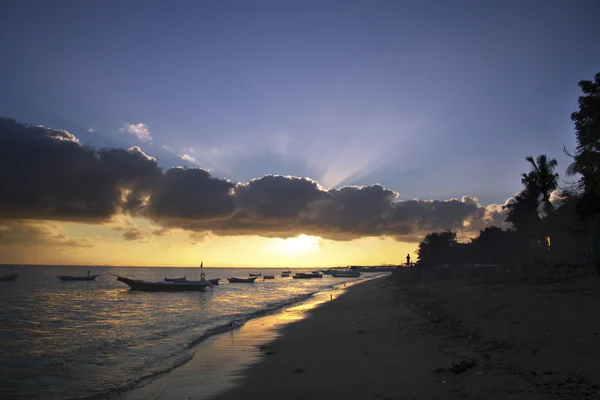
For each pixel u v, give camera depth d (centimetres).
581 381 840
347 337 1803
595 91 2386
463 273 4831
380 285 6781
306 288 8419
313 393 974
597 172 2372
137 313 3469
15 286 9144
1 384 1207
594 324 1274
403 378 1038
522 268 3103
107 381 1227
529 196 5481
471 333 1509
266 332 2144
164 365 1427
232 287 9081
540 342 1195
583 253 3225
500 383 898
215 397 1016
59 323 2753
